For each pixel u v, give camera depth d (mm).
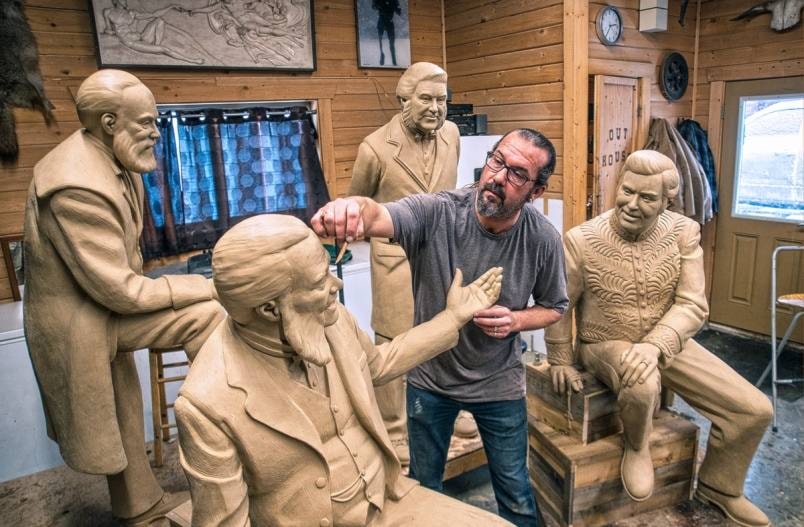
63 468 2742
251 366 1038
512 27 3691
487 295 1405
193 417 966
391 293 2275
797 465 2615
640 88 3826
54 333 1817
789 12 3559
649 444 2164
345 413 1153
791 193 3838
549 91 3537
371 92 4023
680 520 2205
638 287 2045
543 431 2258
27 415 2648
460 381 1675
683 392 2195
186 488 2553
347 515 1132
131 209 1903
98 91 1692
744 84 3914
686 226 2055
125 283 1763
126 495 2123
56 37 2980
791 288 3877
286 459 1042
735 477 2150
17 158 2959
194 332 1919
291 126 3730
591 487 2104
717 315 4363
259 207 3705
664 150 3826
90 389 1839
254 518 1105
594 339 2166
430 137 2312
